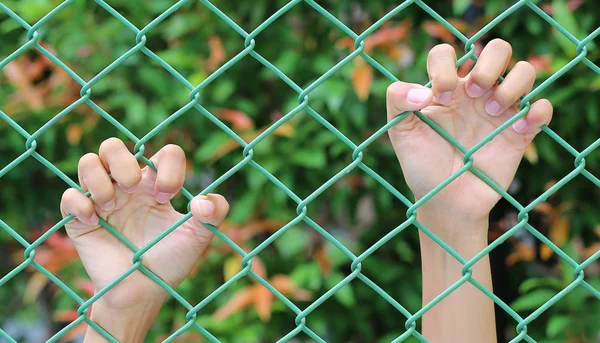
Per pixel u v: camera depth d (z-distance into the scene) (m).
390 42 2.71
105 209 1.38
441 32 2.65
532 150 2.47
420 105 1.32
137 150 1.35
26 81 2.76
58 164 2.80
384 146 2.80
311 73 2.81
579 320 2.55
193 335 2.67
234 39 2.84
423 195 1.49
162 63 1.32
